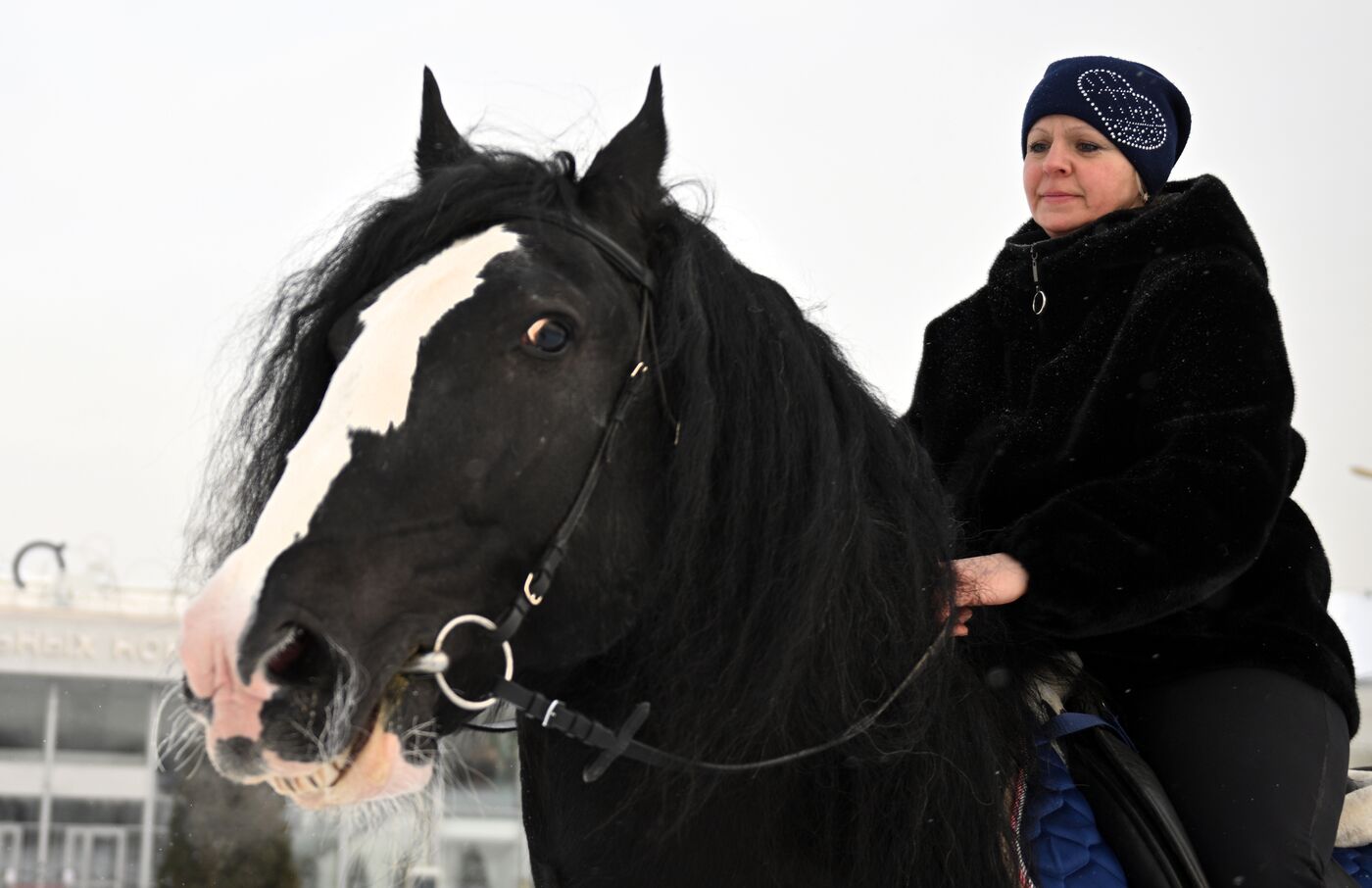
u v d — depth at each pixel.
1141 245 2.64
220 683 1.70
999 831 2.11
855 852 2.04
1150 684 2.51
